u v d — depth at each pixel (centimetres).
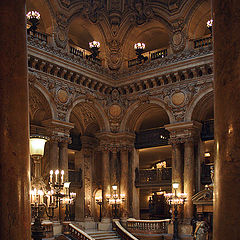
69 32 2583
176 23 2227
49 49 1998
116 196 2280
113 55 2441
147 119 2788
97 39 2486
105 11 2433
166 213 3080
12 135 316
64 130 2078
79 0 2262
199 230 1245
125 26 2455
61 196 1097
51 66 2008
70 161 3259
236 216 254
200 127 2186
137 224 2208
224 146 267
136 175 2470
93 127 2625
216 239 266
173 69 2166
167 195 2098
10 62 325
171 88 2203
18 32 334
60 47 2122
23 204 313
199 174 2152
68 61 2102
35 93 1998
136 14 2433
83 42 2697
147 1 2378
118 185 2389
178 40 2203
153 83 2275
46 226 1819
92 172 2600
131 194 2427
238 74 268
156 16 2344
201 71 2112
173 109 2180
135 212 2427
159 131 2416
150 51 2459
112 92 2414
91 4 2350
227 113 268
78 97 2200
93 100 2305
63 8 2145
